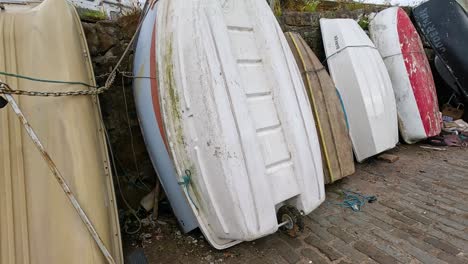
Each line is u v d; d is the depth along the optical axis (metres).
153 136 2.63
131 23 3.33
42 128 1.98
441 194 3.25
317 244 2.54
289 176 2.33
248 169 2.07
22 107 2.02
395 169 3.97
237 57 2.30
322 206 3.15
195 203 2.34
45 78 2.11
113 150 3.21
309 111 2.54
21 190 1.86
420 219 2.81
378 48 4.85
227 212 2.12
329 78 3.89
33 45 2.25
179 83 2.22
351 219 2.88
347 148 3.71
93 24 3.09
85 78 2.29
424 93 4.51
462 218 2.78
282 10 4.75
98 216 1.84
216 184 2.11
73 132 1.97
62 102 2.05
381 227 2.73
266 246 2.55
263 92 2.37
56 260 1.71
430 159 4.23
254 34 2.46
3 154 1.91
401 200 3.18
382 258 2.33
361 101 3.87
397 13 4.89
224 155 2.03
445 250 2.37
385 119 4.01
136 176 3.35
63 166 1.90
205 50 2.11
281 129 2.37
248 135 2.10
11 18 2.40
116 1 3.86
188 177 2.28
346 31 4.18
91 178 1.91
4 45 2.21
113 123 3.21
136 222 3.01
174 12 2.36
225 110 2.06
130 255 2.28
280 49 2.49
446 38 4.97
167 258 2.48
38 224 1.79
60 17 2.41
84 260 1.70
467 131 5.05
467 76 4.83
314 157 2.45
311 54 3.94
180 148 2.29
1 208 1.80
